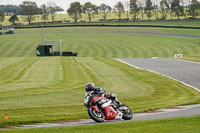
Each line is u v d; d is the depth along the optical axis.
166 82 54.44
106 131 21.22
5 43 199.00
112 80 55.34
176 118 25.59
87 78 57.69
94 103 25.12
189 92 46.16
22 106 35.66
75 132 21.36
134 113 31.94
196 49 153.62
